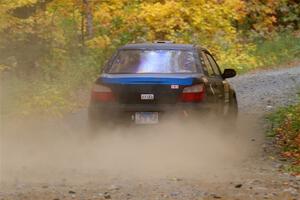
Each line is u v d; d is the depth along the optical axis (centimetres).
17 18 3366
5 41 3391
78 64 3969
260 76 4903
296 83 4375
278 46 6175
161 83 2319
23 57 3488
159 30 4700
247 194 1650
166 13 4672
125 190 1702
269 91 4084
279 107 3391
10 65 3297
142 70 2414
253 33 6606
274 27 7044
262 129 2852
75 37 4188
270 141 2567
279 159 2212
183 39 4862
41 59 3575
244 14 5594
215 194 1650
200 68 2417
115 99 2348
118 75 2386
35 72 3547
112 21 4525
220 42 5259
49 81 3547
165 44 2523
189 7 4981
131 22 4556
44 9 3591
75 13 4341
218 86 2545
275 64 5816
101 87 2370
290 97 3788
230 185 1762
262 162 2166
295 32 7075
